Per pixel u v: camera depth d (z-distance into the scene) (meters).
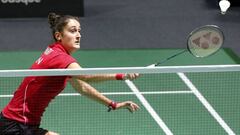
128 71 11.66
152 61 25.78
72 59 12.11
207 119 18.67
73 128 17.81
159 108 19.83
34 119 12.43
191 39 12.77
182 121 18.56
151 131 17.88
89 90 12.06
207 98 20.47
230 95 19.88
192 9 34.06
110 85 22.05
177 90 21.44
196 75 22.50
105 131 17.61
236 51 27.08
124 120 18.66
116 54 26.73
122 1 36.06
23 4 31.98
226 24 31.14
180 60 25.67
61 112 19.22
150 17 32.56
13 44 28.22
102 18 32.28
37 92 12.20
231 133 17.59
